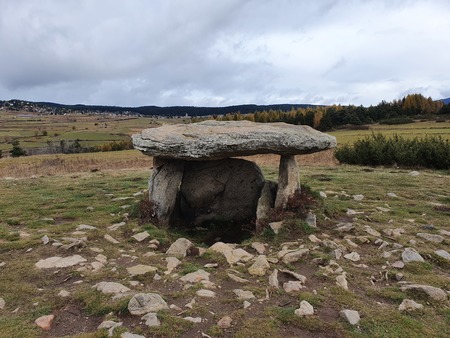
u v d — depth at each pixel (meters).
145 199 9.44
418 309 4.80
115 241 7.32
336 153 21.42
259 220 8.46
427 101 67.56
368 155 19.92
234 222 10.01
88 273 5.64
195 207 10.22
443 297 5.07
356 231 7.77
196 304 4.74
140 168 20.83
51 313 4.57
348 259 6.45
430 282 5.54
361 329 4.36
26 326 4.27
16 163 26.06
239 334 4.16
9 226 8.38
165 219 9.16
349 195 11.45
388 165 19.36
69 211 9.87
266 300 4.93
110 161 25.17
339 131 51.44
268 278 5.64
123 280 5.41
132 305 4.54
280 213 8.36
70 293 4.98
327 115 56.62
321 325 4.36
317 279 5.66
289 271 5.78
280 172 9.38
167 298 4.90
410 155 18.48
